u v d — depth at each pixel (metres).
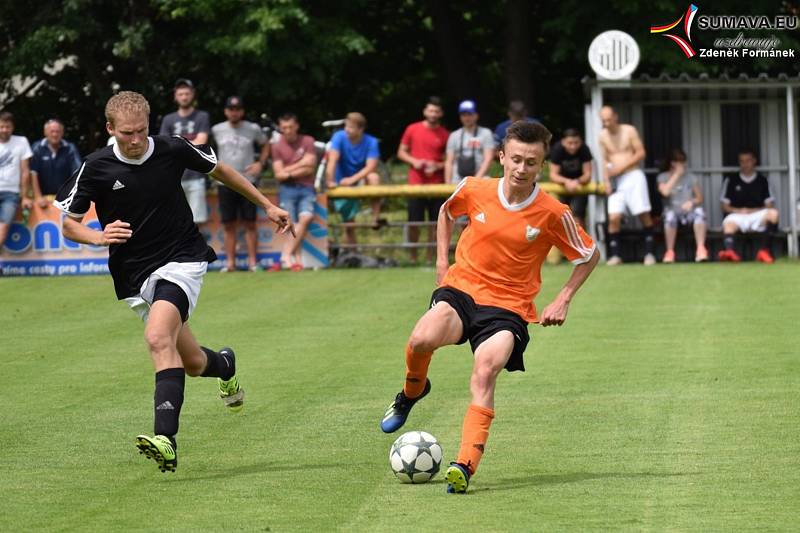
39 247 44.16
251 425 21.72
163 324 18.00
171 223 18.73
